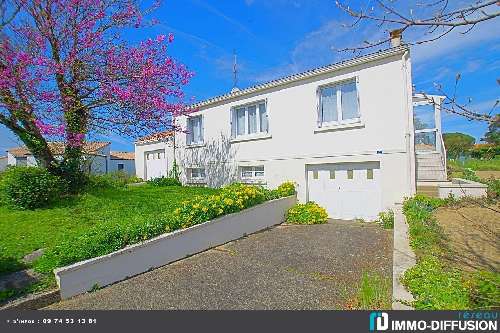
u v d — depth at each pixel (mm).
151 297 4992
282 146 12055
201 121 15805
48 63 9234
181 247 6820
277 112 12219
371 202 9969
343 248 7098
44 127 9180
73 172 10664
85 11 10227
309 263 6191
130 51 10742
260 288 5109
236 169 13766
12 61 8930
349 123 10242
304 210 10422
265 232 9039
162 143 19594
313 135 11148
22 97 9141
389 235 8055
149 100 10633
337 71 10516
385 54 9398
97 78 10258
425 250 4926
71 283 5129
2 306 4570
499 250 5043
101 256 5562
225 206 8141
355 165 10312
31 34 9656
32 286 5004
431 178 12086
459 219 7062
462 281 3596
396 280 3941
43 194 9211
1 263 5625
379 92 9641
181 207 7797
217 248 7504
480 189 8609
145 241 6234
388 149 9469
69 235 6633
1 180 9562
